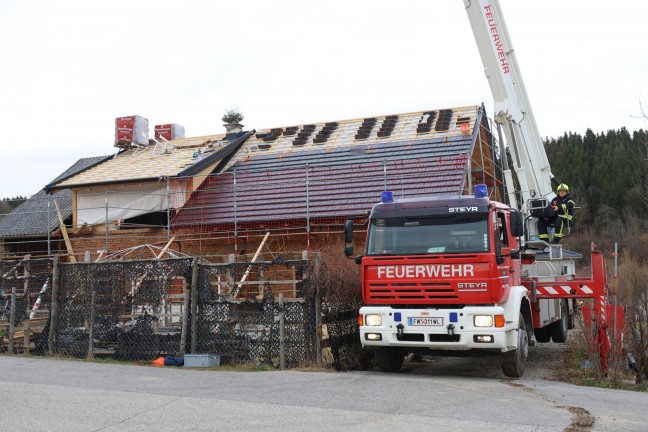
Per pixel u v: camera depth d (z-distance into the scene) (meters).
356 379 10.81
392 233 11.56
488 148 27.19
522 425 7.77
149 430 7.56
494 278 10.76
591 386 11.07
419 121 27.23
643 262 37.31
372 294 11.49
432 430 7.54
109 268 13.14
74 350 13.31
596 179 59.84
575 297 12.68
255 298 12.26
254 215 23.23
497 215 11.46
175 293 12.85
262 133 30.16
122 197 26.09
